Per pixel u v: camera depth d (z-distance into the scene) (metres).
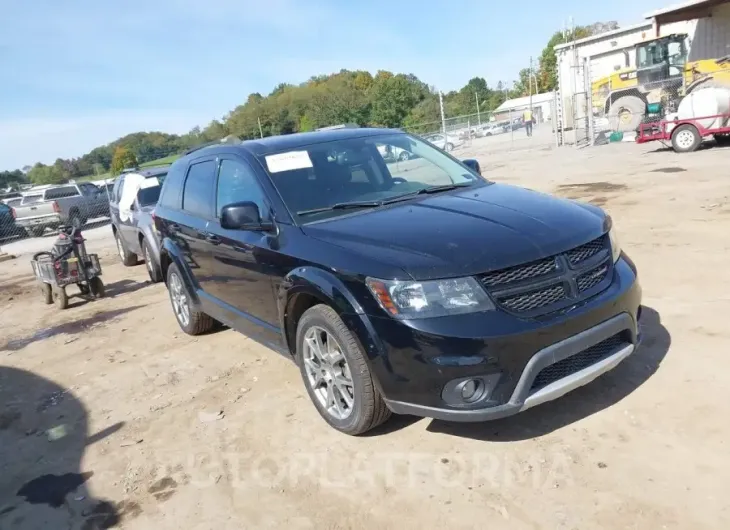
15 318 8.66
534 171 16.28
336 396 3.82
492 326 3.07
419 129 40.62
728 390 3.66
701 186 10.42
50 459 4.11
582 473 3.11
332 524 3.02
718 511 2.72
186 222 5.57
